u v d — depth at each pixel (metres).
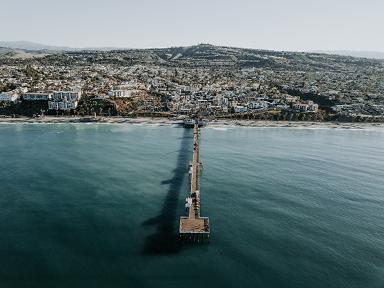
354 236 112.50
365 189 153.38
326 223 120.56
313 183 158.75
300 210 129.88
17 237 107.06
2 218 118.81
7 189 143.75
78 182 152.38
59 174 162.50
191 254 100.06
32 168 170.88
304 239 109.69
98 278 89.19
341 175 171.50
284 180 161.38
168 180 156.50
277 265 96.25
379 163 195.25
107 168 172.12
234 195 141.50
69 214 122.12
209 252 101.19
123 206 128.88
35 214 121.88
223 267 94.69
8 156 191.50
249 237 109.75
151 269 93.06
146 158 190.75
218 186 150.75
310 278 91.50
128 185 149.50
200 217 115.81
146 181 154.75
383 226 119.81
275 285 88.44
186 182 154.38
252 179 161.12
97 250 100.88
